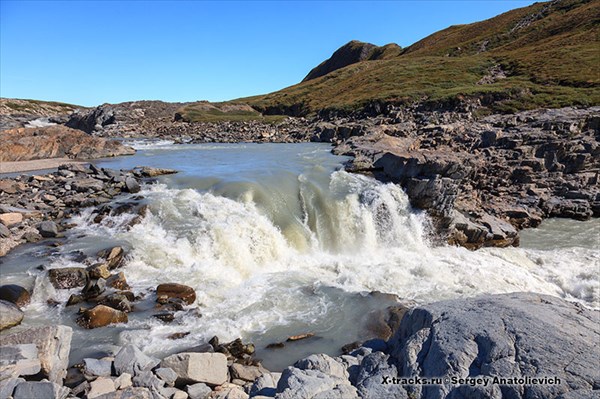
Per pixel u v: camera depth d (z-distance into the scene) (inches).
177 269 593.0
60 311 471.5
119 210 714.2
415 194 826.2
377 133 1476.4
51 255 573.6
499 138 1306.6
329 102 2888.8
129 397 290.2
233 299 542.3
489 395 209.3
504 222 872.3
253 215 737.6
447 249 786.2
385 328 481.1
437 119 1834.4
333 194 839.7
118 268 573.6
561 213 1017.5
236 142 1968.5
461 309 285.4
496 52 3164.4
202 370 339.0
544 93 1932.8
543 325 248.8
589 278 672.4
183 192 812.6
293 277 627.8
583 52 2383.1
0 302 446.9
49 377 318.7
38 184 881.5
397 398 231.6
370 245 787.4
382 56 5472.4
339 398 231.9
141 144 1905.8
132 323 457.4
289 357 423.5
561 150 1153.4
